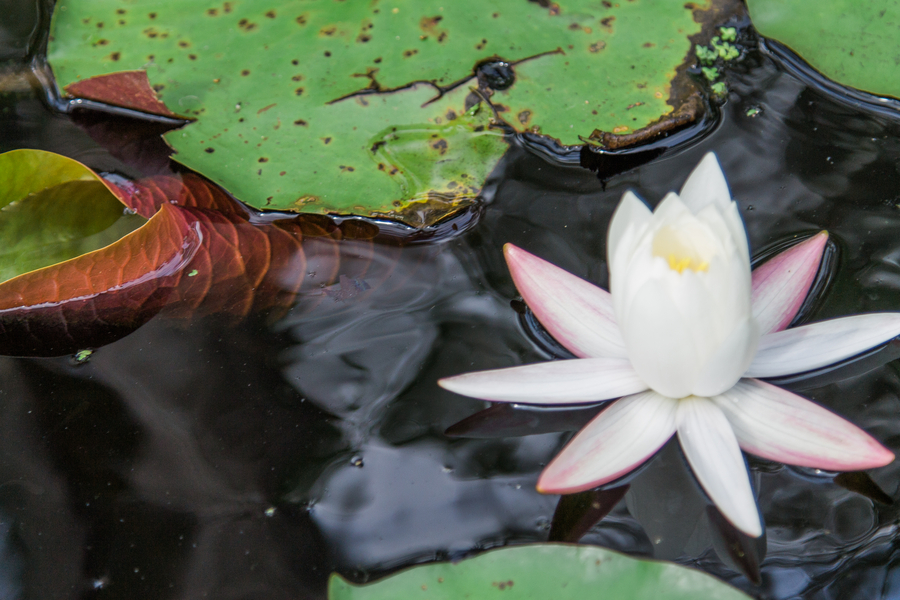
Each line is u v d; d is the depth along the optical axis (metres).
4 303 0.83
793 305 0.81
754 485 0.80
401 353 0.82
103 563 0.79
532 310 0.82
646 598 0.77
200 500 0.80
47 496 0.80
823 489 0.79
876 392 0.81
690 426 0.79
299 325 0.83
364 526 0.79
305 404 0.81
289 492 0.80
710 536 0.79
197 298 0.84
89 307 0.83
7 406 0.82
